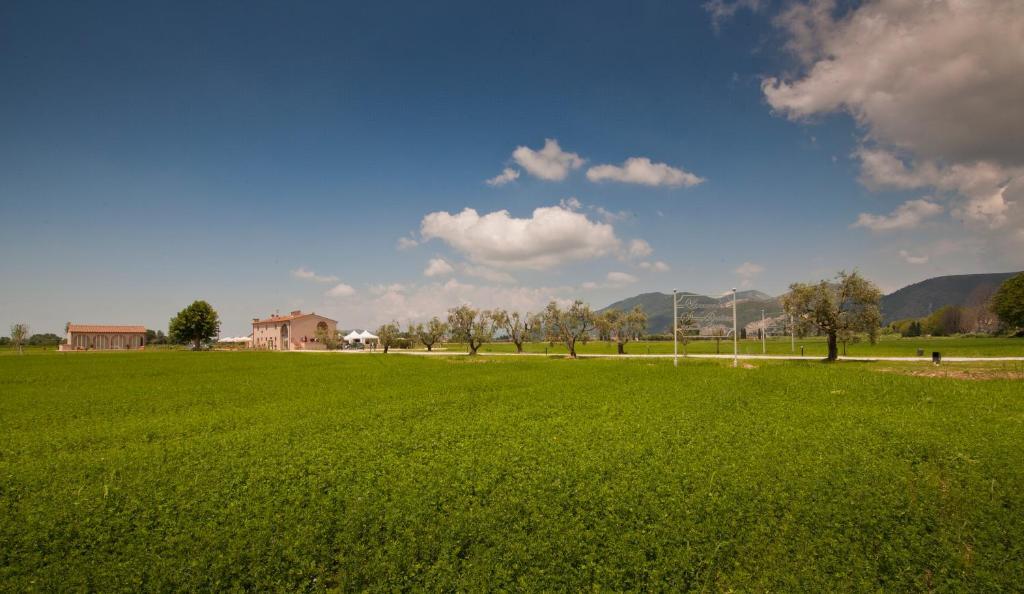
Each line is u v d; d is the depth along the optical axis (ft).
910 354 233.96
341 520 44.29
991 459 56.29
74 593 35.47
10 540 41.81
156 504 48.73
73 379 164.45
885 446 63.00
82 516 46.03
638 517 44.16
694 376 144.87
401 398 114.62
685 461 57.93
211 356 307.78
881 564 37.70
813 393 107.34
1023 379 120.06
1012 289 342.03
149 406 108.99
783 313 218.59
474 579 36.70
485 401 107.65
